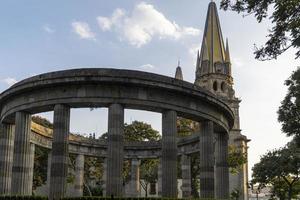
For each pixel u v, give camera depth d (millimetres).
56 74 36344
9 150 44781
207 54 120938
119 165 35281
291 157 61500
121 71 36062
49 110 39656
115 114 36094
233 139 108625
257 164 67125
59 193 35125
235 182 103750
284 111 50000
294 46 19484
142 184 96688
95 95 36375
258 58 20844
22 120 39625
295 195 86250
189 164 57750
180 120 78188
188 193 56906
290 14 19203
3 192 43000
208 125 42594
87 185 80688
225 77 119188
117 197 33500
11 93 39688
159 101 37906
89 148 58625
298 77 48312
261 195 131125
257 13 20141
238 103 115875
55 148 36094
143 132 81812
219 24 124438
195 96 40156
